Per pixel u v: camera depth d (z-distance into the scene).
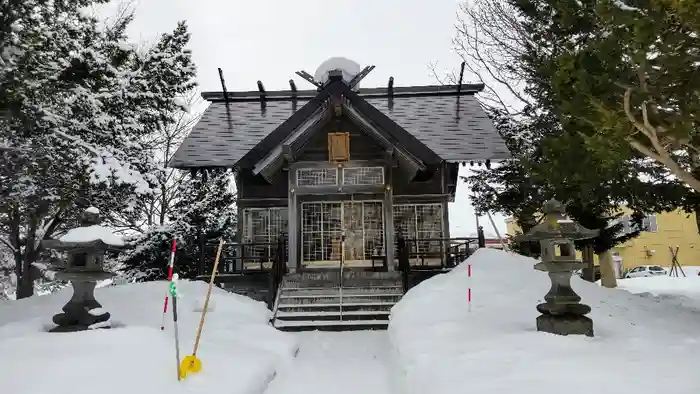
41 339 6.45
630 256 39.50
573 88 7.79
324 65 22.89
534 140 18.59
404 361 6.99
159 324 9.42
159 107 14.04
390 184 15.75
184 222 21.05
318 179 16.03
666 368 5.50
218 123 20.56
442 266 16.81
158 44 13.90
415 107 21.58
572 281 11.64
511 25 21.14
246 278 14.73
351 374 7.70
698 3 6.17
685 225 39.12
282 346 8.85
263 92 22.25
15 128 11.29
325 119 15.55
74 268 8.02
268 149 15.91
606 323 8.25
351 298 13.09
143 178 11.95
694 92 7.25
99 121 12.22
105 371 5.32
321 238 16.39
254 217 17.77
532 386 4.96
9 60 9.88
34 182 12.59
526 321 8.30
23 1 10.05
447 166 18.34
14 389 4.80
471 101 21.84
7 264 24.25
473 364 5.95
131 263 19.53
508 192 19.03
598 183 9.10
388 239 15.34
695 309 10.48
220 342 8.19
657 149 7.61
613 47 7.37
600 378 5.12
